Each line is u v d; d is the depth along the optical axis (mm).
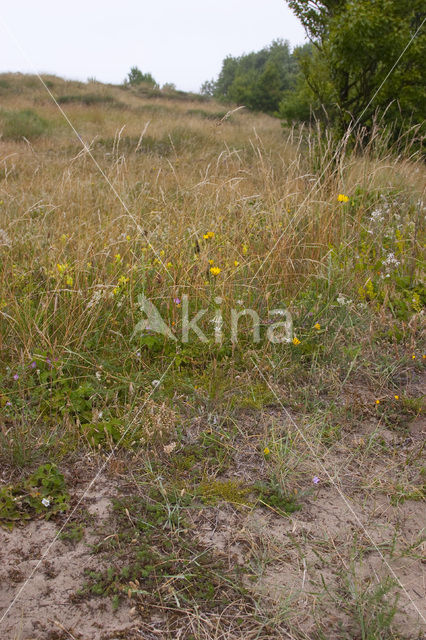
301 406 2908
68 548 2020
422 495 2332
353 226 4535
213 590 1889
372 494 2367
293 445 2588
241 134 14445
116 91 28188
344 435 2727
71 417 2662
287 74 45562
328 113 10164
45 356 2959
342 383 3043
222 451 2564
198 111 22797
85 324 3264
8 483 2287
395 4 9281
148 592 1867
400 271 4266
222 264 3969
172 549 2035
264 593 1883
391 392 3084
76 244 4246
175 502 2254
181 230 4219
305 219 4535
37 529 2096
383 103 9773
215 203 4785
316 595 1873
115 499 2248
